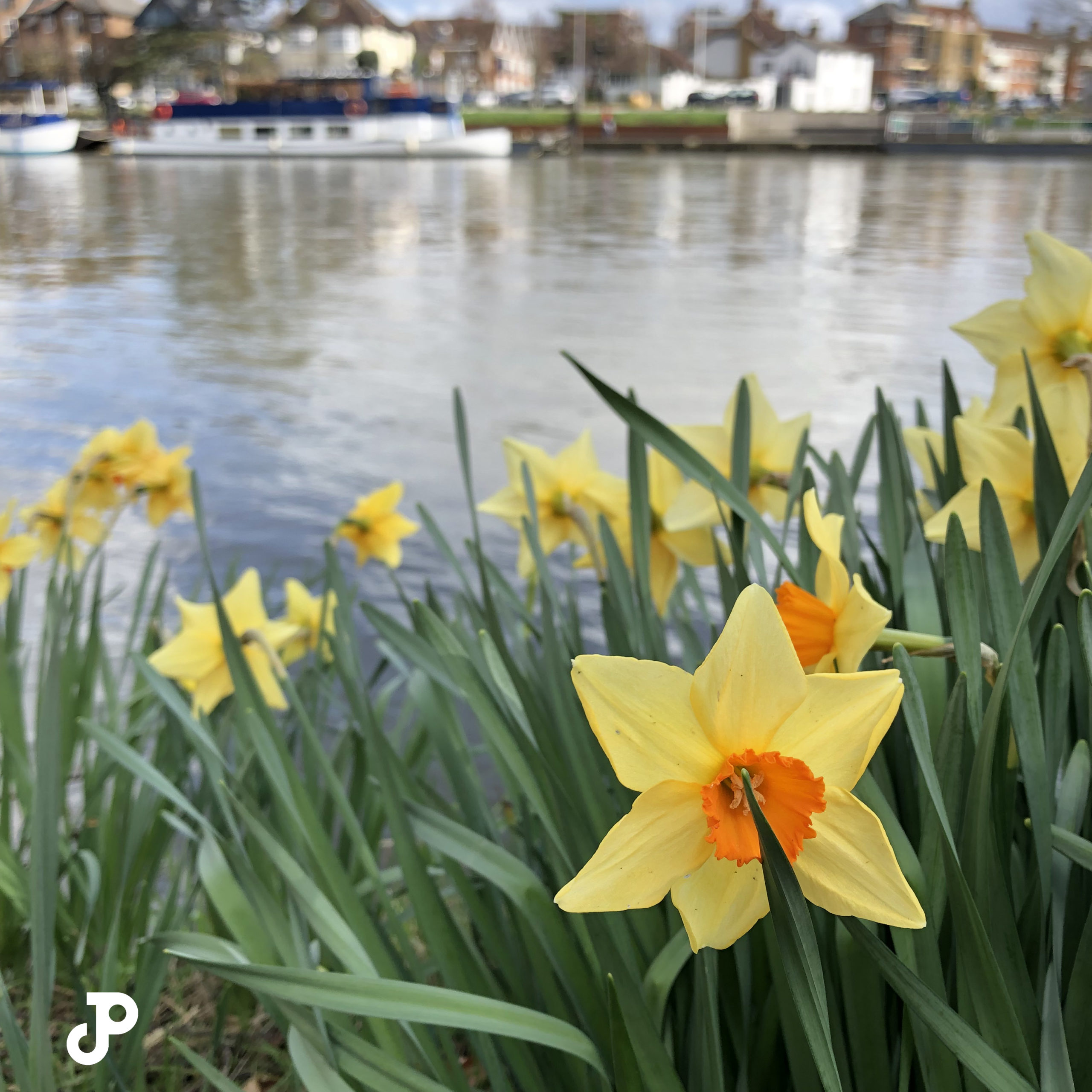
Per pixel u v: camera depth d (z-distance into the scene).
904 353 8.53
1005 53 79.69
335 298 12.30
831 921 0.72
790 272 14.59
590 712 0.49
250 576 1.33
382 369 8.10
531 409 6.59
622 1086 0.62
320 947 1.06
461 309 11.41
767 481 1.09
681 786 0.49
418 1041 0.83
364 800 1.31
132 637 1.65
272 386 7.43
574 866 0.78
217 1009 1.27
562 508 1.18
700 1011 0.71
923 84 76.50
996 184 32.44
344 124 46.16
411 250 17.70
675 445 0.77
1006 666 0.59
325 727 1.55
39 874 0.76
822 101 71.38
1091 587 0.74
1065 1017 0.65
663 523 1.14
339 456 5.48
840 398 6.77
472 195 29.62
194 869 1.40
